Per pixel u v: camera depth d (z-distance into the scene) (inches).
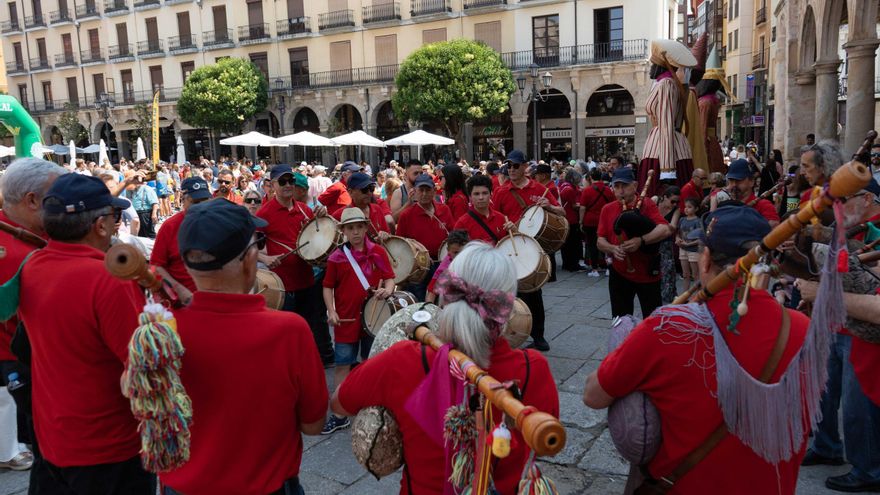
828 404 150.1
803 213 65.0
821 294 67.5
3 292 89.1
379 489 152.7
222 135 1637.6
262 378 76.8
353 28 1433.3
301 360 80.7
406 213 266.7
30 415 119.6
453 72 1137.4
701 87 346.6
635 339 78.2
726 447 75.7
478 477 69.6
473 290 73.4
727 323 75.0
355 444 80.9
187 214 77.7
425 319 82.4
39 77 1875.0
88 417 89.3
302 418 85.3
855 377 136.5
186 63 1642.5
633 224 212.8
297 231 228.7
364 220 187.3
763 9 1331.2
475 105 1162.0
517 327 203.8
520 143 1315.2
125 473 92.9
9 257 117.6
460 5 1326.3
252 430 77.2
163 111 1675.7
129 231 313.3
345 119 1556.3
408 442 78.4
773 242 67.7
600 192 399.2
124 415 92.3
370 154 1481.3
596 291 358.6
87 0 1737.2
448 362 72.7
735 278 73.0
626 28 1203.9
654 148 282.4
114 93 1749.5
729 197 254.2
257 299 79.7
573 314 305.4
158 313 68.1
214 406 75.9
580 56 1242.0
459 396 71.8
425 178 261.6
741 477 76.0
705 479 76.6
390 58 1414.9
